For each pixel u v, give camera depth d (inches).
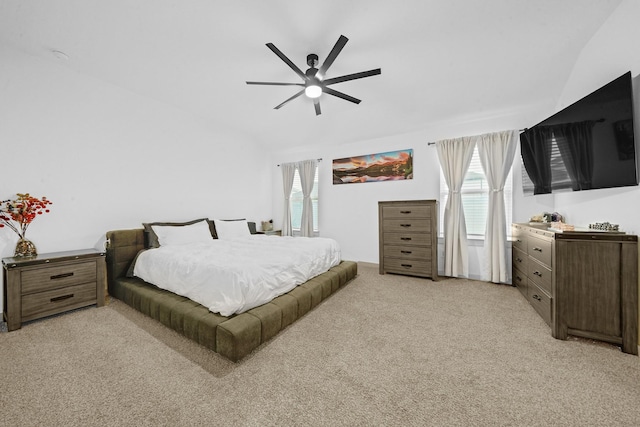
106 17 80.9
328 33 87.7
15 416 46.9
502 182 133.1
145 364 62.7
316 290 98.3
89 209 113.7
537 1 75.5
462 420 45.6
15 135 94.2
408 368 61.1
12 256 92.6
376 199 176.2
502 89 120.3
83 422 45.6
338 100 143.9
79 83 110.7
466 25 84.9
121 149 124.8
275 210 221.5
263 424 45.1
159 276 97.7
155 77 116.3
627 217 72.7
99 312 95.4
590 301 71.2
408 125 156.9
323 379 57.2
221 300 73.8
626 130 69.2
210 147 169.3
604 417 46.2
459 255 145.3
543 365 61.9
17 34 87.7
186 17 80.9
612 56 79.8
